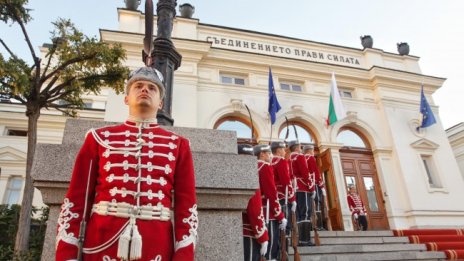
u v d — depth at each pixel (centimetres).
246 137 1138
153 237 146
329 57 1419
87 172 162
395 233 898
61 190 224
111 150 164
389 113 1316
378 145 1264
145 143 168
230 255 233
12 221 684
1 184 1153
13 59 593
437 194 1219
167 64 324
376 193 1211
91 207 159
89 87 710
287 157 661
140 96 181
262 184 386
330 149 1187
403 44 1570
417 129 1331
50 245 215
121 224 145
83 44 665
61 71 675
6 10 612
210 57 1200
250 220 298
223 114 1125
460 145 1702
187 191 167
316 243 662
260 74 1259
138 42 1123
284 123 1195
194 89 1101
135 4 1263
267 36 1364
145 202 152
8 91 609
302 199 638
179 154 176
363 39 1509
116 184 154
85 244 146
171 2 359
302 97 1259
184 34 1224
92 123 254
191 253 149
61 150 230
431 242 827
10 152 1196
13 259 482
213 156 252
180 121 1036
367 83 1388
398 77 1390
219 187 241
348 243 777
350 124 1288
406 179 1207
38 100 645
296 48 1393
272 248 380
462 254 725
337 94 1188
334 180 1118
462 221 1196
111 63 695
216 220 242
